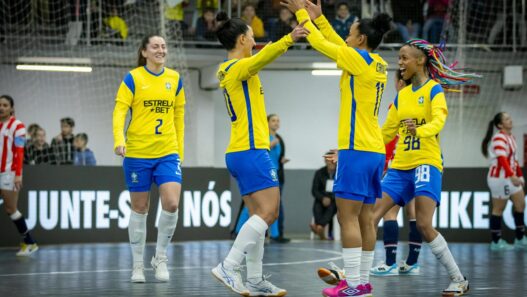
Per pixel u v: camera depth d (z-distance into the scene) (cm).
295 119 2205
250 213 752
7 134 1305
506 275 1009
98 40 1975
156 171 885
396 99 868
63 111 2086
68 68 2041
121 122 865
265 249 1466
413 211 1005
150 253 1323
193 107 2161
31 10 1977
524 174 1648
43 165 1519
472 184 1655
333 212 1788
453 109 2170
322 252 1392
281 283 904
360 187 715
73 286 861
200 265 1113
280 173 1714
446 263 804
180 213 1597
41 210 1512
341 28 2002
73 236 1534
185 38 2059
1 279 932
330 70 2155
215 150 2208
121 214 1570
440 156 848
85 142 1842
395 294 814
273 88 2203
